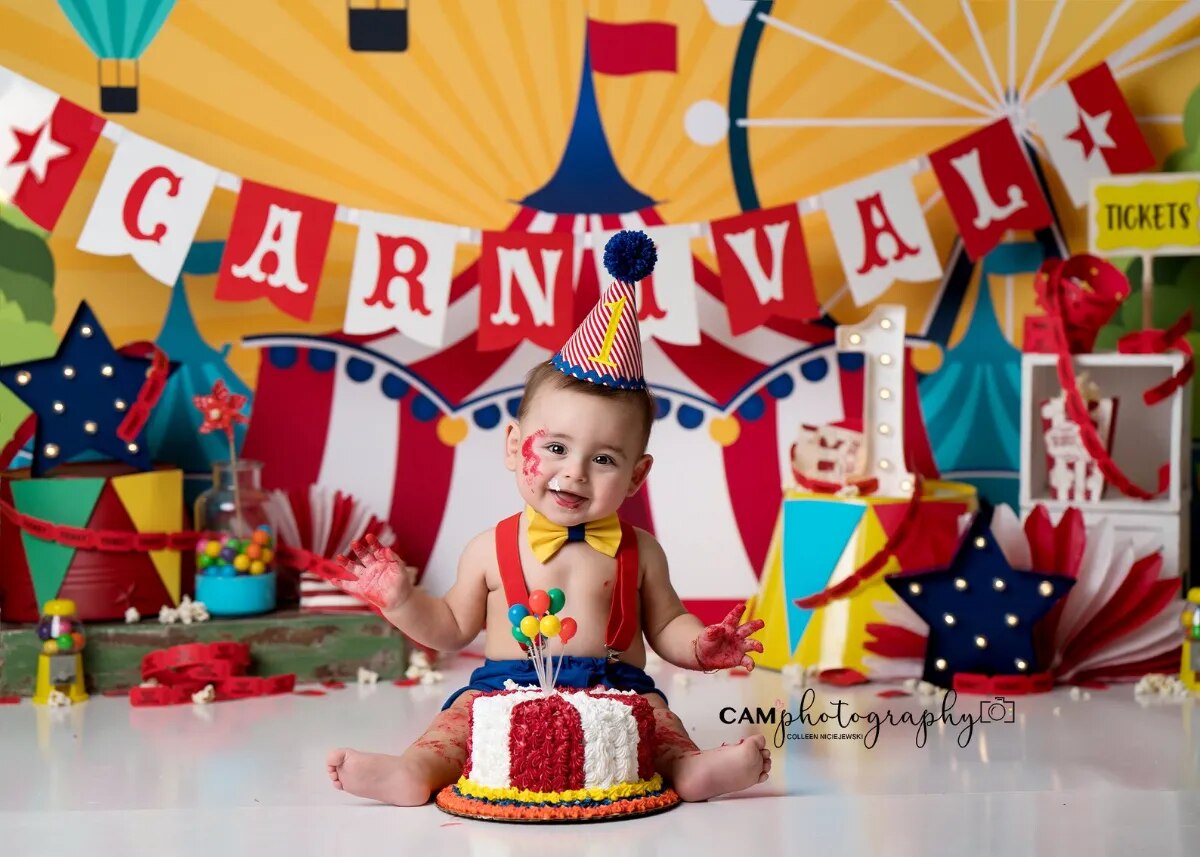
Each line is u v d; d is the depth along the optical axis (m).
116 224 2.41
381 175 2.76
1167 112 2.81
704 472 2.87
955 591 2.48
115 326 2.73
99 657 2.42
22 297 2.69
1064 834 1.63
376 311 2.49
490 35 2.76
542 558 1.92
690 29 2.78
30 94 2.37
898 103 2.81
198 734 2.12
